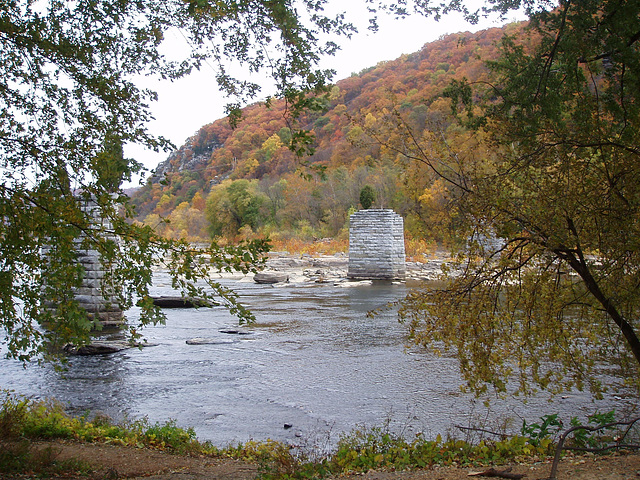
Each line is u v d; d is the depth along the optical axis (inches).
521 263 339.9
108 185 288.2
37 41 282.0
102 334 901.2
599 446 336.2
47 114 309.3
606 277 338.3
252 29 295.7
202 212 4601.4
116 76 315.0
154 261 284.2
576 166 331.6
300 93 263.3
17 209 265.1
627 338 342.0
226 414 511.5
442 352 762.2
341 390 587.2
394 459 332.2
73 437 406.3
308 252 2837.1
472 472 279.1
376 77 5260.8
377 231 1866.4
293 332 931.3
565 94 328.2
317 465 330.0
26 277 275.7
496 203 327.0
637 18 293.3
